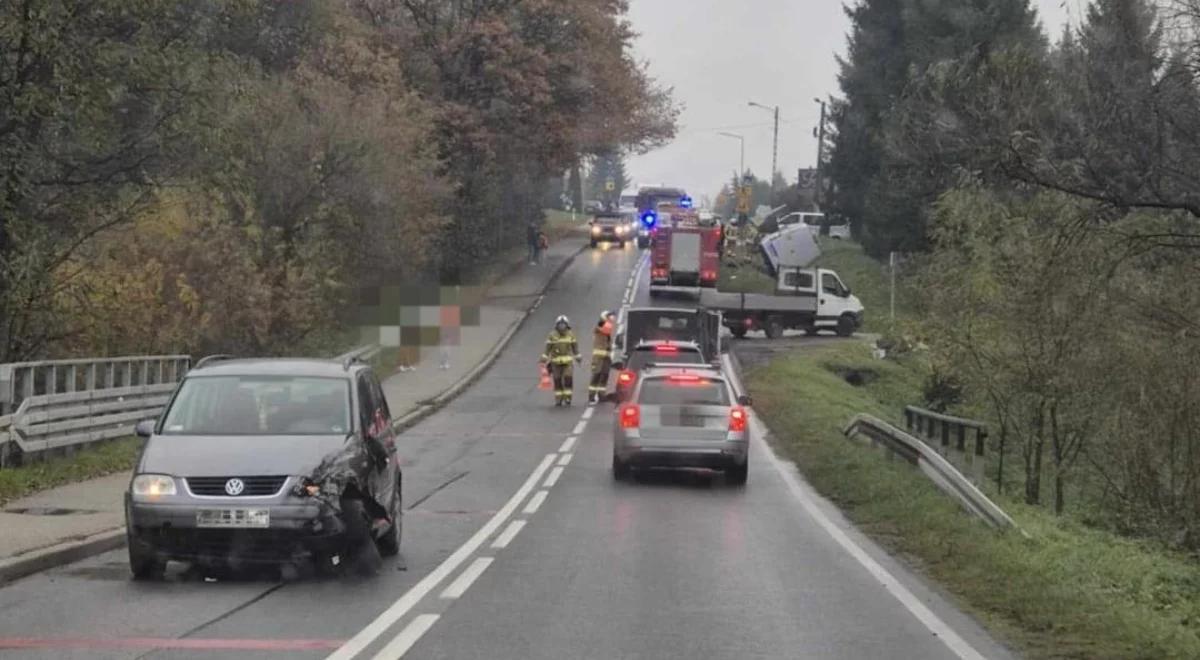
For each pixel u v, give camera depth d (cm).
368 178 3688
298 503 1148
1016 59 1385
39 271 1992
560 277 6531
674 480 2122
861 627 1035
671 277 5866
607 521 1658
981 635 1009
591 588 1188
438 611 1069
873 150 6588
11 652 899
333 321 3591
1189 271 1881
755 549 1445
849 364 4491
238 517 1136
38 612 1040
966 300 2619
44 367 1956
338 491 1166
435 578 1231
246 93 2181
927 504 1688
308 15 4694
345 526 1170
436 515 1705
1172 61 1331
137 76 1992
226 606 1073
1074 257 1794
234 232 2947
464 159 5828
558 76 6078
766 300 5203
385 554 1357
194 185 2248
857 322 5341
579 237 8838
